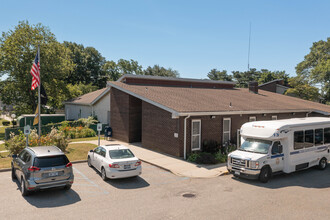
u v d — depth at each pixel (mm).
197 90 26188
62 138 17172
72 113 38344
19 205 8812
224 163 15492
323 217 8180
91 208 8648
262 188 11203
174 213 8320
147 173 13305
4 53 36438
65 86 44500
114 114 23828
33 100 40938
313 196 10227
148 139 19344
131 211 8438
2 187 10633
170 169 13844
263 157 12078
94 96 35031
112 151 12156
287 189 11141
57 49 41188
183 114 15844
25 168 9602
